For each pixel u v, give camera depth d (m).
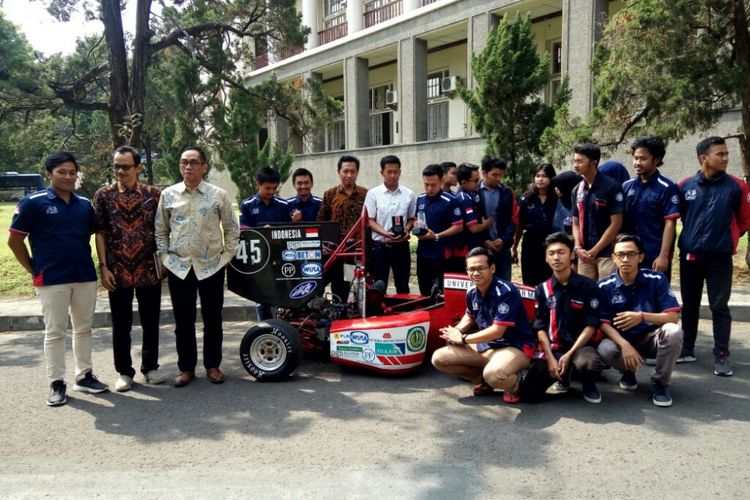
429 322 5.27
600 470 3.38
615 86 7.76
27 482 3.40
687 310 5.29
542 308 4.59
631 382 4.73
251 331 5.11
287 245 5.32
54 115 13.02
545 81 8.98
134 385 5.09
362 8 21.97
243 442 3.88
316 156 22.80
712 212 4.95
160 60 13.98
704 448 3.64
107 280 4.80
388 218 6.29
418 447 3.74
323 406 4.51
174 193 4.89
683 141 11.70
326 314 5.59
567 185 5.82
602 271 5.26
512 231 6.39
